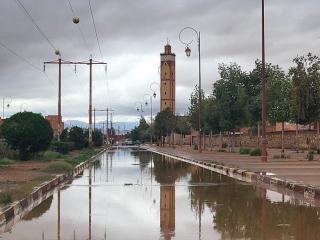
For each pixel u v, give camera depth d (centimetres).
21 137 3419
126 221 1171
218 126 5372
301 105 3328
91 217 1232
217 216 1236
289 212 1281
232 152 5469
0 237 980
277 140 6925
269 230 1040
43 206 1434
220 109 4875
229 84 4872
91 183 2175
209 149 6850
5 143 3575
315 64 3359
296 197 1608
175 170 3048
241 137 8294
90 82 6475
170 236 987
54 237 984
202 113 6350
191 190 1861
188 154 5262
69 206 1434
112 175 2645
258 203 1468
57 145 4619
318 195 1563
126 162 4122
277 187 1938
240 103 4738
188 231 1039
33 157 3669
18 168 2727
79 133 6481
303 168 2662
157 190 1867
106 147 10362
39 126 3466
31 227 1095
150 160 4500
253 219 1183
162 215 1259
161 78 13838
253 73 4812
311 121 3372
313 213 1259
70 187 2000
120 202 1521
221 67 4962
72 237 984
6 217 1176
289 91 3834
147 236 990
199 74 5497
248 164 3078
